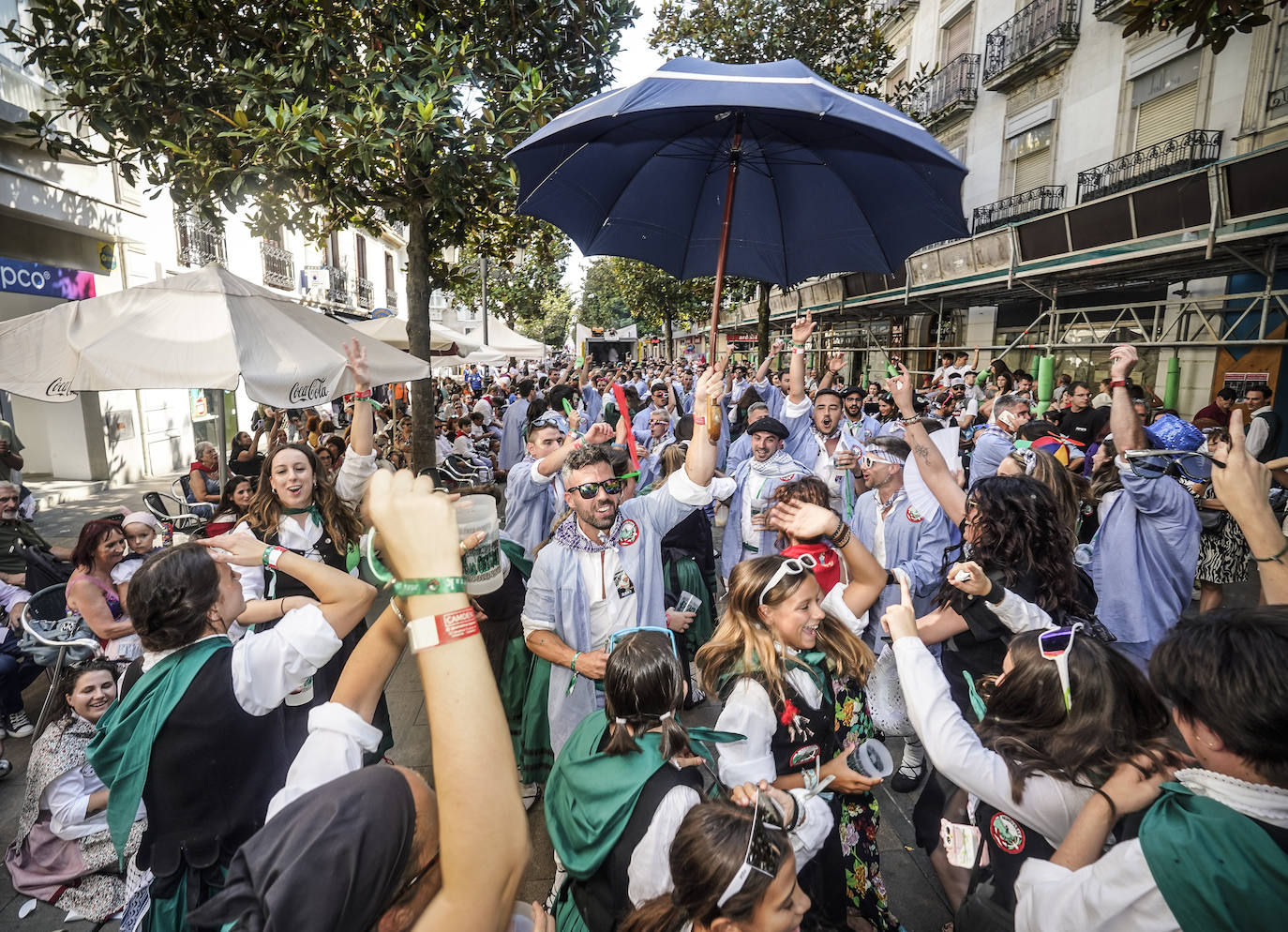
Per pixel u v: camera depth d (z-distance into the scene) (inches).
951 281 568.7
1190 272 426.0
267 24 237.1
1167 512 126.0
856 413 309.4
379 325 436.5
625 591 112.9
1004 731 69.4
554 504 175.3
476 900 30.4
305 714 123.0
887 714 100.4
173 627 71.7
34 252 401.1
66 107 229.3
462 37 237.9
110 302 177.2
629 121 98.9
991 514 101.9
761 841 55.2
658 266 135.7
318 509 143.9
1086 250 430.6
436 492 34.1
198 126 228.8
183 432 566.9
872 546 163.0
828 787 79.6
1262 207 327.0
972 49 720.3
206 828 72.1
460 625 31.7
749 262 131.9
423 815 39.0
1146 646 128.9
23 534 201.5
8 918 112.3
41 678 204.4
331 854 34.9
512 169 224.8
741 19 549.6
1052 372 454.9
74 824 110.2
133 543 165.2
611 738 71.2
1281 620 48.9
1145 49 506.0
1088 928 51.1
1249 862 44.2
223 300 179.8
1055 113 597.3
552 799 76.6
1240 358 417.4
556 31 260.5
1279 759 45.9
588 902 70.4
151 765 71.7
